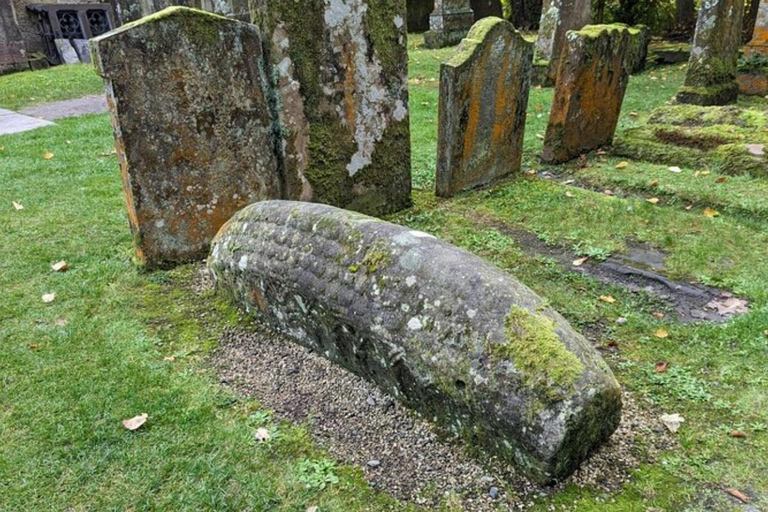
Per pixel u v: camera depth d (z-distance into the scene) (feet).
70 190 16.75
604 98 19.27
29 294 11.18
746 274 11.62
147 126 11.27
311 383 8.52
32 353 9.34
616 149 19.35
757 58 27.68
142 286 11.61
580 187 17.02
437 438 7.29
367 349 7.77
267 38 12.04
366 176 14.60
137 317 10.48
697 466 6.97
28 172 18.31
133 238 12.26
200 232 12.59
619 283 11.60
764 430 7.54
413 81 32.32
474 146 16.28
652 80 31.68
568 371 6.18
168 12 10.98
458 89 14.97
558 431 6.08
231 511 6.48
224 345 9.61
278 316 9.41
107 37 10.42
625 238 13.51
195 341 9.73
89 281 11.70
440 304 6.97
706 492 6.60
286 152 13.02
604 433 6.93
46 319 10.37
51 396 8.32
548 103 27.04
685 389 8.36
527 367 6.25
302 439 7.50
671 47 36.70
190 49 11.35
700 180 16.46
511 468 6.75
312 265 8.36
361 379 8.40
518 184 17.11
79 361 9.15
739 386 8.41
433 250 7.42
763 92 27.66
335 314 7.92
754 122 18.51
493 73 15.80
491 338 6.51
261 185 13.16
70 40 44.60
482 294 6.77
